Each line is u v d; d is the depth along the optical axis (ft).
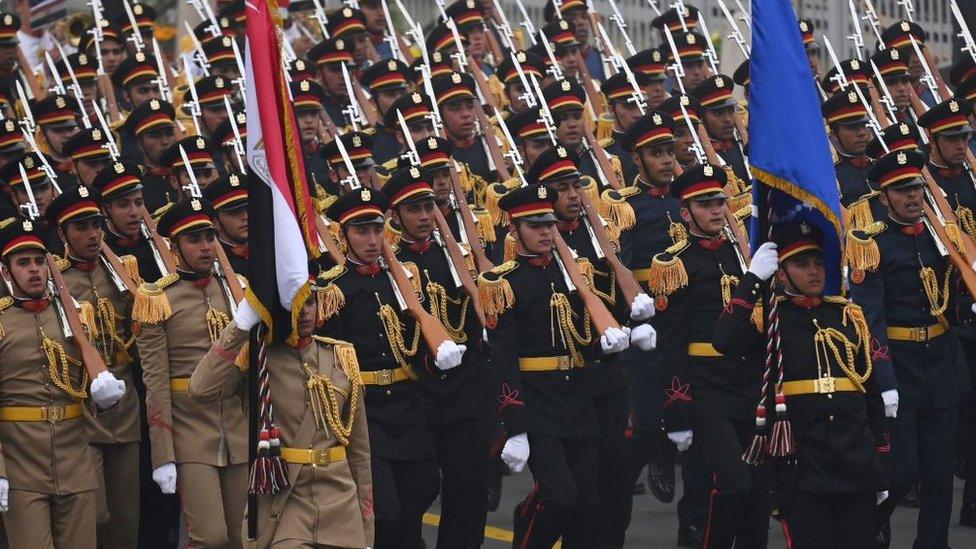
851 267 95.40
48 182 100.73
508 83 128.36
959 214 110.22
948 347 98.48
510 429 90.02
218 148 115.85
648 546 105.09
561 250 93.45
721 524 92.12
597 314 91.91
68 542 85.56
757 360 93.45
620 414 95.91
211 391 75.77
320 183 115.85
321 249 95.55
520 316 92.12
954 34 147.23
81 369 85.61
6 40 132.36
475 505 92.27
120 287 90.53
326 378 76.18
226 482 88.22
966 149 110.93
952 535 107.55
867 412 84.17
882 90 126.52
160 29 171.22
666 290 95.25
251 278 74.23
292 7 149.18
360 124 124.06
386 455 87.61
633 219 109.50
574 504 90.53
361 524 76.74
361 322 88.58
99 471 89.15
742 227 100.94
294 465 75.66
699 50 135.44
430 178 97.45
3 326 84.07
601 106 135.23
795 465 83.10
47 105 115.75
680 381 94.63
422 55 124.77
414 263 92.84
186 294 88.22
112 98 129.59
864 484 82.64
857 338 83.76
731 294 95.04
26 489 84.02
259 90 74.13
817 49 137.69
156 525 96.02
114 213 95.55
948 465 97.45
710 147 119.96
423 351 90.53
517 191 92.63
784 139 82.64
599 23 140.46
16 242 83.76
